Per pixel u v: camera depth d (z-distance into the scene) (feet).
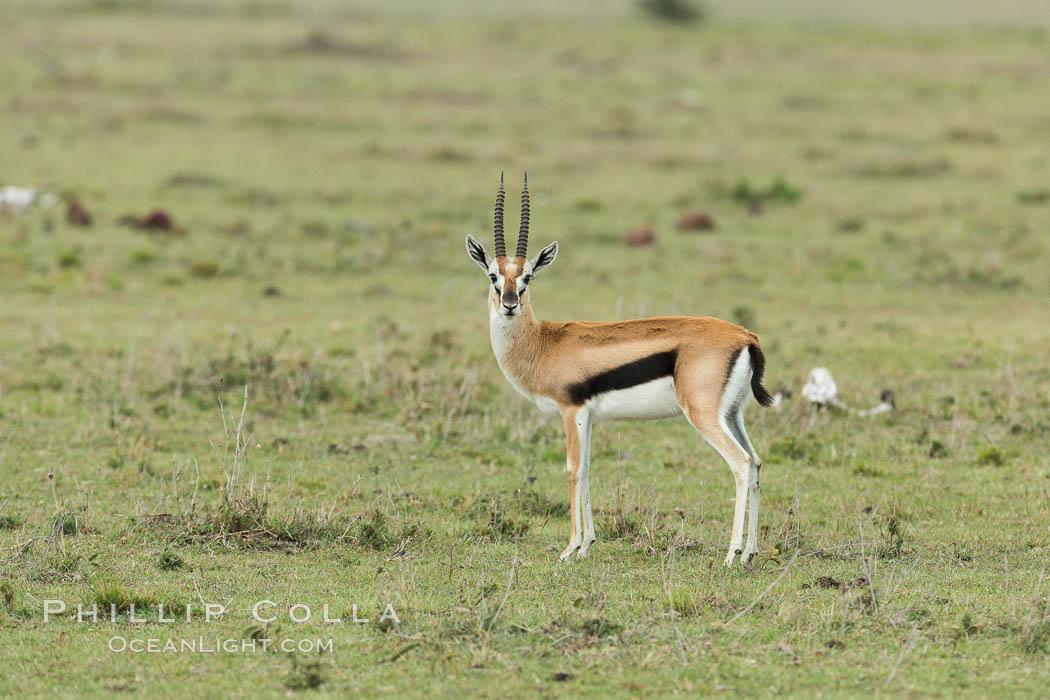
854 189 287.28
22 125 326.85
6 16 524.52
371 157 311.68
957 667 70.85
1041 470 116.88
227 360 147.74
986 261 214.69
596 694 67.67
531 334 92.73
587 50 520.83
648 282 204.33
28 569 87.20
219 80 408.67
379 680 69.82
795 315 184.44
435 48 509.76
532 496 108.27
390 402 139.95
